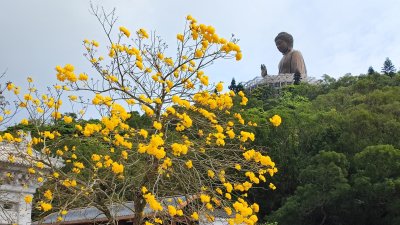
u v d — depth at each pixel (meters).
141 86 8.06
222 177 7.55
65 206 7.06
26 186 12.66
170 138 8.34
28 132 10.83
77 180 7.52
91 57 10.60
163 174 7.84
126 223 14.80
